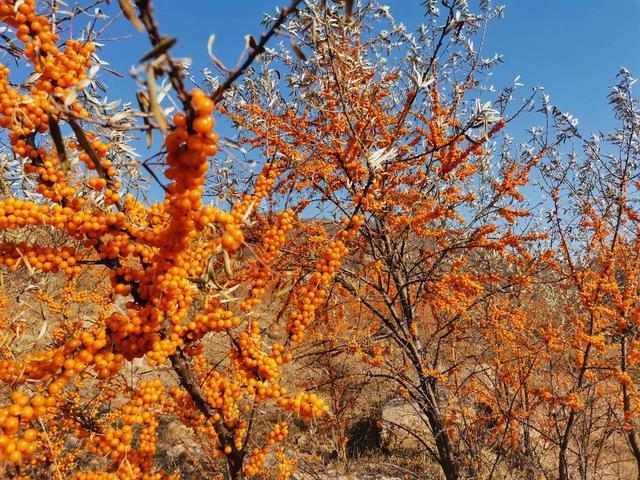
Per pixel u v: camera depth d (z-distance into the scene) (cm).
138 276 181
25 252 169
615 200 496
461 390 516
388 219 474
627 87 506
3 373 153
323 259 203
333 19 343
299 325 202
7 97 143
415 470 595
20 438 133
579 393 480
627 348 540
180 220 149
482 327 485
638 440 595
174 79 107
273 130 415
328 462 586
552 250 472
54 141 146
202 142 117
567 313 525
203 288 184
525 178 450
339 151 379
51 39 155
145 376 655
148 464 215
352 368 616
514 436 506
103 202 175
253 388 196
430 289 481
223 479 398
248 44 119
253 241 420
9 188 233
